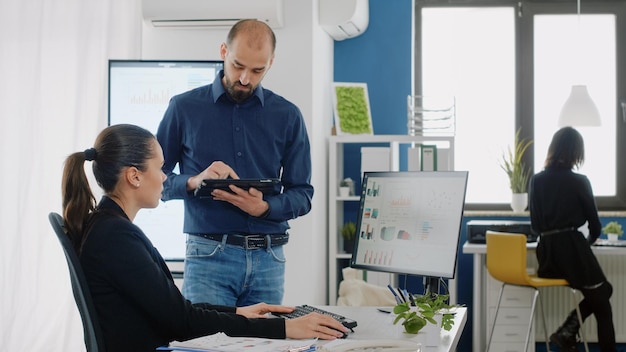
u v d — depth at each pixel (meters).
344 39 6.35
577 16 6.61
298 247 5.24
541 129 6.66
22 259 5.05
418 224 2.92
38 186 5.07
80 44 5.06
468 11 6.66
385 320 2.71
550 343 6.36
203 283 3.10
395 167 6.22
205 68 4.66
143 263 2.25
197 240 3.12
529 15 6.61
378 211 3.07
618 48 6.59
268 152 3.29
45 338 5.05
